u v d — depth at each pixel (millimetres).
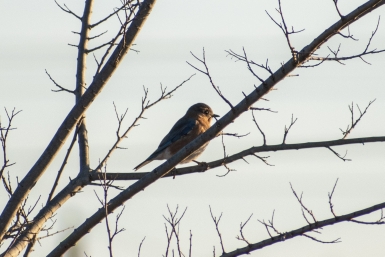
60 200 13828
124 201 13281
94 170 14289
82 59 15312
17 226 12797
